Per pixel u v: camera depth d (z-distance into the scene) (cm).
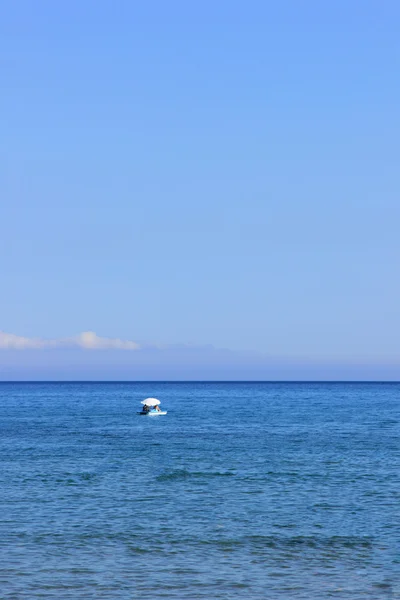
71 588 2448
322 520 3481
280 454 6194
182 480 4650
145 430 9131
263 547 2984
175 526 3347
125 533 3209
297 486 4428
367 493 4197
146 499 3994
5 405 17738
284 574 2617
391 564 2747
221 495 4119
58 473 4969
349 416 12500
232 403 18950
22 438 7906
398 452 6366
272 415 12850
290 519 3500
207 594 2394
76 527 3319
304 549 2959
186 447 6850
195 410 14862
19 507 3766
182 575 2600
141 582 2519
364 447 6838
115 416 12531
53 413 13738
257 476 4831
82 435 8338
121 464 5481
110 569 2669
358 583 2514
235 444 7175
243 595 2386
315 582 2525
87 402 19962
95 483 4528
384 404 18275
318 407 16425
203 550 2934
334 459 5812
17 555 2845
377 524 3403
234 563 2755
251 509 3731
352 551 2931
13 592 2403
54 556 2836
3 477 4775
